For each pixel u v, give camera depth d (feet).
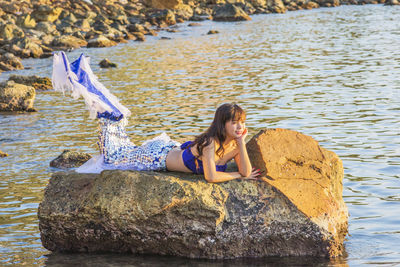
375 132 36.91
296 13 169.58
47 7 126.00
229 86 58.90
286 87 56.44
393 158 30.89
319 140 35.58
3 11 127.24
